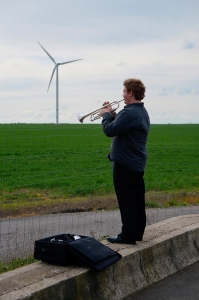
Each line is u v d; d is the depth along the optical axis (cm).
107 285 488
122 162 565
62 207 1066
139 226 589
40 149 2833
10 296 398
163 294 515
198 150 3109
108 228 859
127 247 560
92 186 1517
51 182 1616
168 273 580
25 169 1988
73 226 877
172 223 702
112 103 590
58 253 480
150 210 1070
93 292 468
